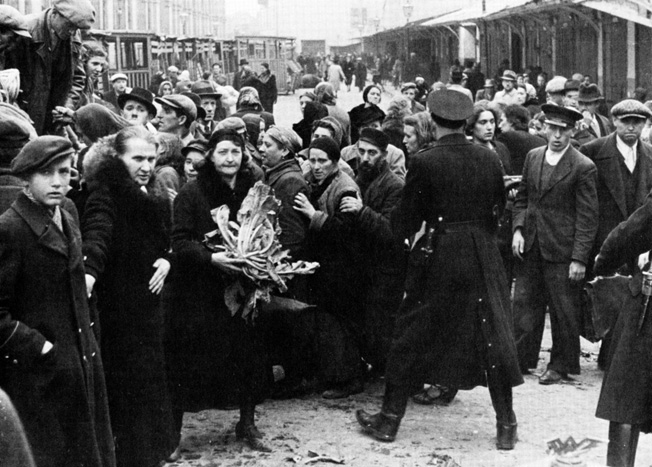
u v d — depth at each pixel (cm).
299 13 11069
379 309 732
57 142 468
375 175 757
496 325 622
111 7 4388
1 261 464
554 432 658
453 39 5222
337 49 10431
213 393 619
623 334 552
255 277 612
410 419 689
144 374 555
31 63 726
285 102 4809
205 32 7819
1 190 502
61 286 479
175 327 612
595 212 786
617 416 542
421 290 632
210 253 609
